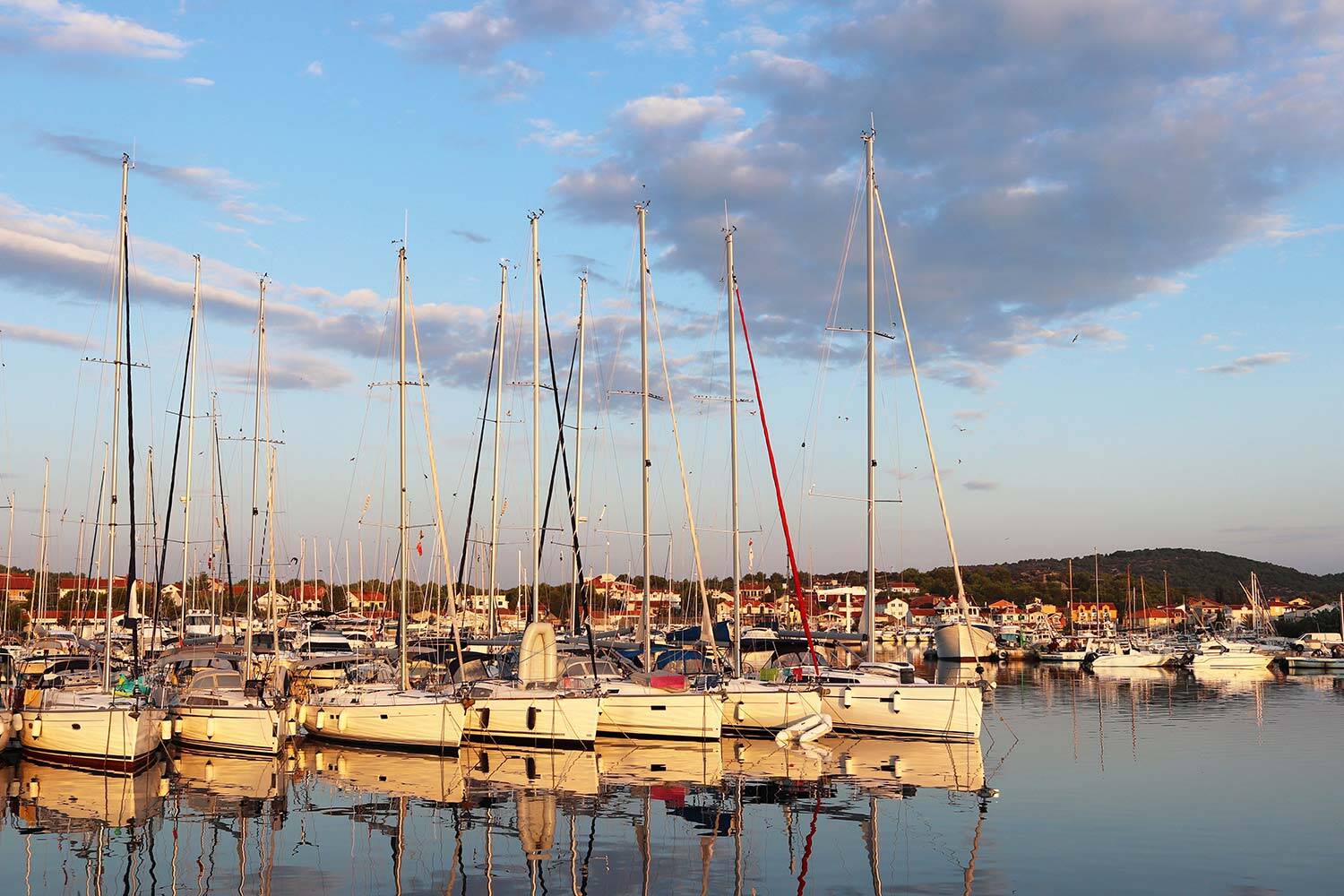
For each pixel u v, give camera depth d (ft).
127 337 99.76
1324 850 65.05
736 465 123.03
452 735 97.96
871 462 123.34
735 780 87.30
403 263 113.80
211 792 81.61
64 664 118.93
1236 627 476.95
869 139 126.72
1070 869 60.90
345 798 79.66
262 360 143.23
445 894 56.95
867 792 82.94
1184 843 66.90
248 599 126.00
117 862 62.54
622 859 63.62
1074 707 158.71
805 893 56.90
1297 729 127.34
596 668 109.70
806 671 120.78
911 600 576.61
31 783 84.23
